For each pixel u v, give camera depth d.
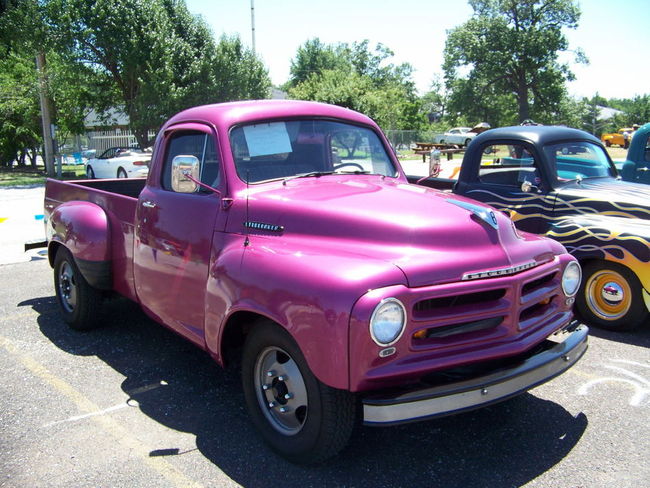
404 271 2.79
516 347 3.02
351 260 2.88
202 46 26.00
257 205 3.49
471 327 2.97
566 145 6.16
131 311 5.93
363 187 3.75
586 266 5.43
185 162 3.56
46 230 6.07
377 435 3.51
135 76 24.66
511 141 6.10
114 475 3.07
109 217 4.89
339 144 4.32
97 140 33.97
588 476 3.05
